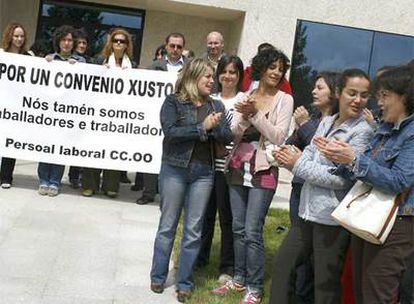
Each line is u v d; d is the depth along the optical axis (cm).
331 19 1092
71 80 711
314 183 359
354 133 353
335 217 326
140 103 715
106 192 734
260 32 1070
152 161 717
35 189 730
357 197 325
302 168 360
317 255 370
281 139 432
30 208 643
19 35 719
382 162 320
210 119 423
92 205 688
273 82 444
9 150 706
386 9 1106
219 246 604
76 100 711
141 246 568
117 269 506
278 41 1077
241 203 459
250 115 425
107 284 473
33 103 707
